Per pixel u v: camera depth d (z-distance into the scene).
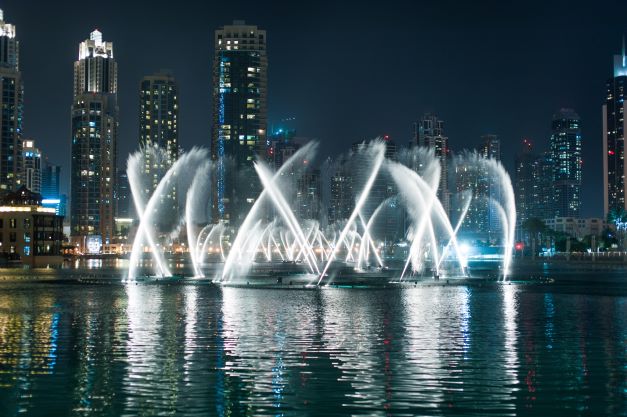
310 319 48.69
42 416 22.64
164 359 32.03
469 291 81.00
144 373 28.94
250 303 62.72
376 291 80.56
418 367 30.27
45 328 43.50
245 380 27.66
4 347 35.50
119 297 71.12
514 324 45.94
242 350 34.53
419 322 46.94
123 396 25.14
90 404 24.06
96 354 33.34
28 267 179.12
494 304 62.28
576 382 27.39
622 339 38.72
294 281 104.81
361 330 42.28
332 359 32.09
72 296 72.75
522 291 81.75
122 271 151.12
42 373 28.91
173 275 129.50
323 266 197.00
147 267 176.50
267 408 23.64
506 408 23.66
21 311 55.25
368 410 23.41
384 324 45.53
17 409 23.44
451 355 33.22
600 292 80.12
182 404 24.09
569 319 49.31
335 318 49.31
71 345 36.16
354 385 26.86
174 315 51.59
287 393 25.62
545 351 34.47
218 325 44.91
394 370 29.62
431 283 98.25
